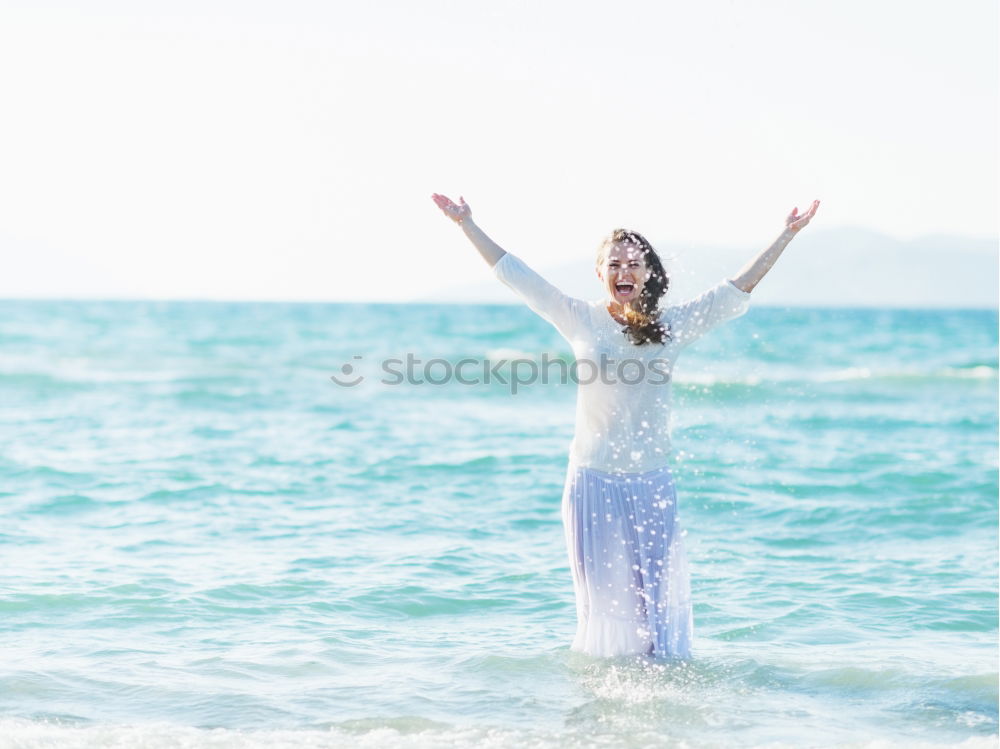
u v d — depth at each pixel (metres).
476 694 5.79
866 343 61.97
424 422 22.91
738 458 16.77
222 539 10.63
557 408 26.38
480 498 13.31
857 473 15.24
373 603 8.09
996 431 21.20
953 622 7.62
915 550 10.39
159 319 99.38
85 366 41.81
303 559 9.66
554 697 5.73
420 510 12.45
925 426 22.09
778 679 6.10
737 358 45.25
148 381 34.06
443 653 6.66
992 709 5.61
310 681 6.04
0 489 13.57
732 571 9.40
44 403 26.28
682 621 6.39
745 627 7.43
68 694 5.74
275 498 13.26
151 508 12.46
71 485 14.02
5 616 7.48
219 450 17.89
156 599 8.00
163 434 20.12
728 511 12.36
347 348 57.62
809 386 33.22
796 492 13.60
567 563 9.59
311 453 17.62
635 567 6.29
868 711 5.57
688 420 22.84
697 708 5.58
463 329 81.56
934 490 13.77
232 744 4.93
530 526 11.50
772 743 5.03
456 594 8.42
